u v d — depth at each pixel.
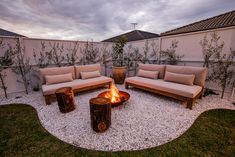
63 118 2.63
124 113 2.81
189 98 2.92
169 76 3.80
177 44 4.78
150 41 5.70
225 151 1.70
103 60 6.43
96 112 2.04
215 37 3.85
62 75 3.91
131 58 6.63
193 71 3.52
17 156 1.69
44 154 1.71
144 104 3.27
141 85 4.04
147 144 1.87
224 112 2.78
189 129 2.20
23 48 4.23
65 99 2.78
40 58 4.64
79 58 5.60
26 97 3.90
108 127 2.22
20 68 4.19
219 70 3.88
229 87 3.79
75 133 2.14
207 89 4.09
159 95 3.95
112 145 1.86
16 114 2.82
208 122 2.40
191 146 1.80
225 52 3.73
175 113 2.78
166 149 1.76
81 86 3.83
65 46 5.15
